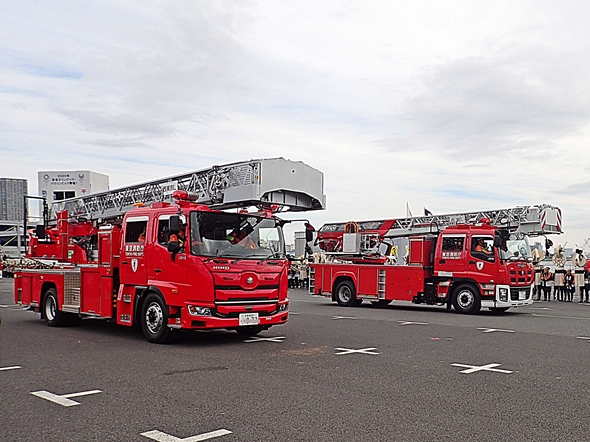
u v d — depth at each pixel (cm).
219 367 827
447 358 910
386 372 793
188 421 554
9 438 504
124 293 1117
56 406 609
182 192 1074
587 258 2370
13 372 788
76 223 1506
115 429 530
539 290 2406
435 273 1778
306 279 3072
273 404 618
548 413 588
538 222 2366
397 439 502
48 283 1361
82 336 1159
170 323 1029
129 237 1120
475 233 1716
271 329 1290
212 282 991
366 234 2008
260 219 1097
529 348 1020
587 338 1157
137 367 827
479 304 1686
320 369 814
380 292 1886
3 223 5544
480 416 575
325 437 507
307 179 1500
